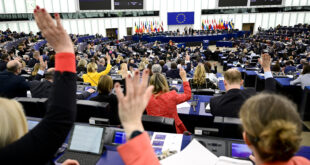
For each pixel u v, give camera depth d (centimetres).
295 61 1049
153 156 52
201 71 425
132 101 55
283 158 54
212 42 2392
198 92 373
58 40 64
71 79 64
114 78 501
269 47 1598
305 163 64
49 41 63
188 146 146
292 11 2830
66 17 2198
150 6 2573
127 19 2527
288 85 544
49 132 56
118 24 2497
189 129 304
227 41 2236
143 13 2559
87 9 2259
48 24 61
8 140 57
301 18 2877
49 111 60
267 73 174
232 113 200
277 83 582
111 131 167
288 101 58
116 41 2005
